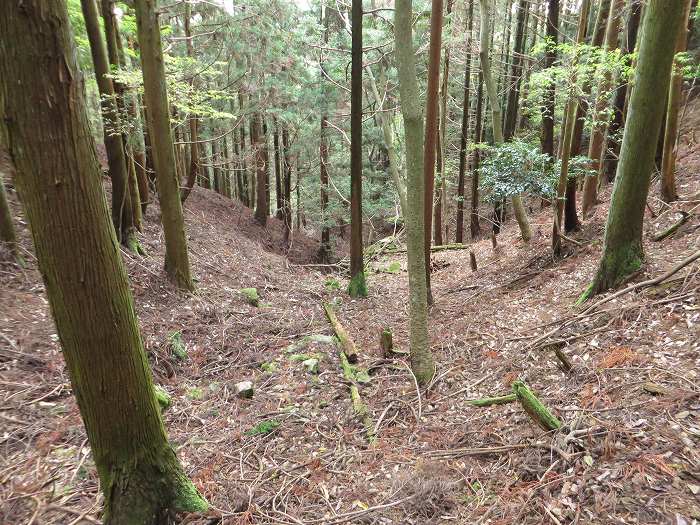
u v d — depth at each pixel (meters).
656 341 3.53
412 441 3.41
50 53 1.49
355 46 6.88
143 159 8.92
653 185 7.34
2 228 5.52
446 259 11.13
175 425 3.80
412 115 3.78
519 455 2.83
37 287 5.32
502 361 4.39
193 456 3.32
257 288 8.35
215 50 11.75
